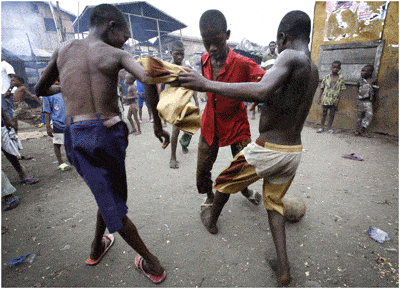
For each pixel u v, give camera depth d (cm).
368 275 163
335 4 545
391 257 178
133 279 169
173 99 133
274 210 163
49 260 189
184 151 436
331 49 570
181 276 169
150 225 228
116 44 146
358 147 440
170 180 326
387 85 482
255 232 212
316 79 142
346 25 534
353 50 529
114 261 186
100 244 181
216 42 175
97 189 135
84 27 1820
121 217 140
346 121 569
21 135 624
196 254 189
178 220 234
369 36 498
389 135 495
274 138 147
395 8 452
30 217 248
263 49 1315
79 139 133
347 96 557
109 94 136
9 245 207
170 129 652
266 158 148
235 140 202
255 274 168
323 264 174
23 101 712
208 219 213
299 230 212
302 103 138
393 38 462
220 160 397
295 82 130
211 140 203
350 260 177
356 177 316
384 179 307
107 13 138
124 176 151
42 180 343
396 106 476
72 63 133
